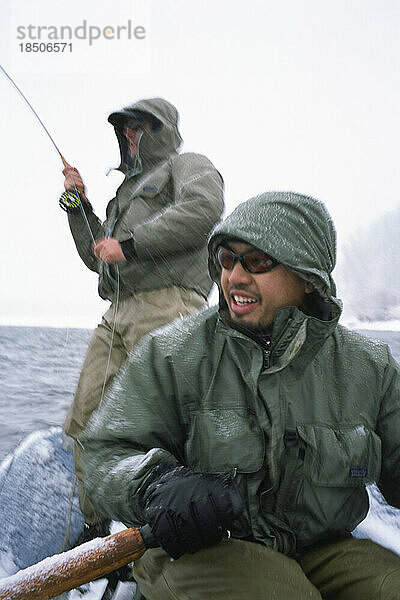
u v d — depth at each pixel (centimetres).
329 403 157
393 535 220
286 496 153
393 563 152
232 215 153
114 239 269
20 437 382
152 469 144
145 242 263
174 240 264
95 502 151
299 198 153
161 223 263
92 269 311
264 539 152
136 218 275
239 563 142
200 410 155
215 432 153
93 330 278
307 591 138
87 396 265
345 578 151
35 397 472
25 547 217
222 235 153
